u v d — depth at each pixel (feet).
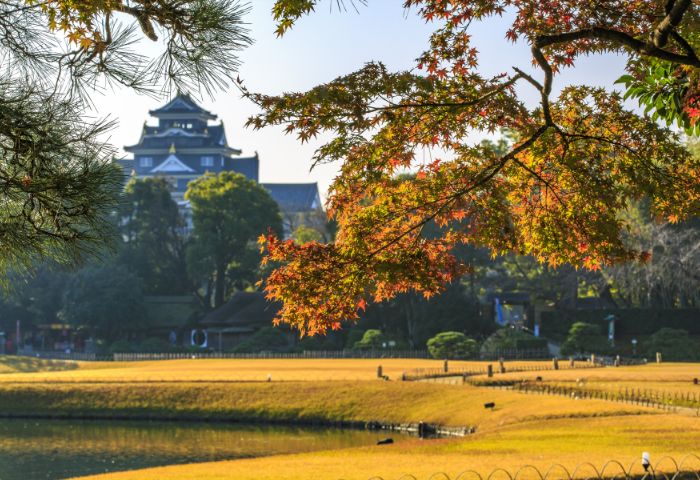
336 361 373.61
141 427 240.32
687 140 312.50
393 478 112.06
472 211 69.31
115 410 260.62
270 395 257.96
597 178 67.46
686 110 60.34
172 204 539.29
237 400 257.75
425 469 119.34
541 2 64.64
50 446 205.46
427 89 59.26
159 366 366.43
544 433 153.89
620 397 210.38
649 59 63.67
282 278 66.23
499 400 219.41
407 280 69.15
